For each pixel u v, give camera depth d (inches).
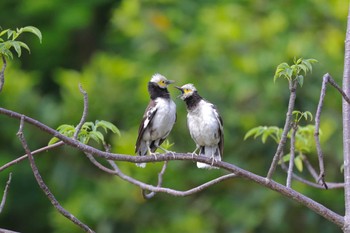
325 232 575.5
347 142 321.7
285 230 581.9
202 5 692.1
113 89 630.5
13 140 674.8
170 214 605.6
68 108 635.5
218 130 395.5
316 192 563.8
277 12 626.8
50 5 768.9
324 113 572.1
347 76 329.1
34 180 723.4
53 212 638.5
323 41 600.7
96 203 608.4
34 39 784.3
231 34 608.1
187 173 594.9
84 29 824.9
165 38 652.7
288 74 289.1
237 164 581.0
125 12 663.8
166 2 679.1
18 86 665.0
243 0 653.9
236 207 593.6
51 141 313.6
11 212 749.9
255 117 575.2
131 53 725.3
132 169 587.2
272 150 577.3
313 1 622.8
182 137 595.8
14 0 787.4
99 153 293.6
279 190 309.4
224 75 600.7
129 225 609.9
